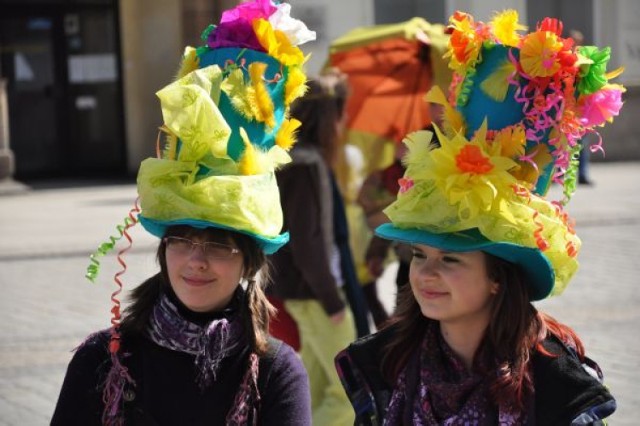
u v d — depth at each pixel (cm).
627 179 3472
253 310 602
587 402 528
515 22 560
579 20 3897
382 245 1160
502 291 549
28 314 1755
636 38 3972
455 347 560
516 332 546
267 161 593
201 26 3472
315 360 1027
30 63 3841
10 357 1490
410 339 576
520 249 536
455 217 538
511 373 537
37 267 2166
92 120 3903
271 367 600
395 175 1144
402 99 1319
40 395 1323
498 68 561
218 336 590
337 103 1035
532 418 536
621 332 1566
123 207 3019
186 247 589
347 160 1221
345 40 1299
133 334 602
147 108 3806
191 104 577
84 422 594
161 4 3741
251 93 594
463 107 571
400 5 3678
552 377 539
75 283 1992
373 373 581
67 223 2733
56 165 3894
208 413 589
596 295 1827
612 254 2205
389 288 1886
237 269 596
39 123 3862
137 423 589
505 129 551
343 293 1072
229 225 576
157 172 581
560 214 551
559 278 558
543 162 557
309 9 3609
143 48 3775
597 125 568
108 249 599
